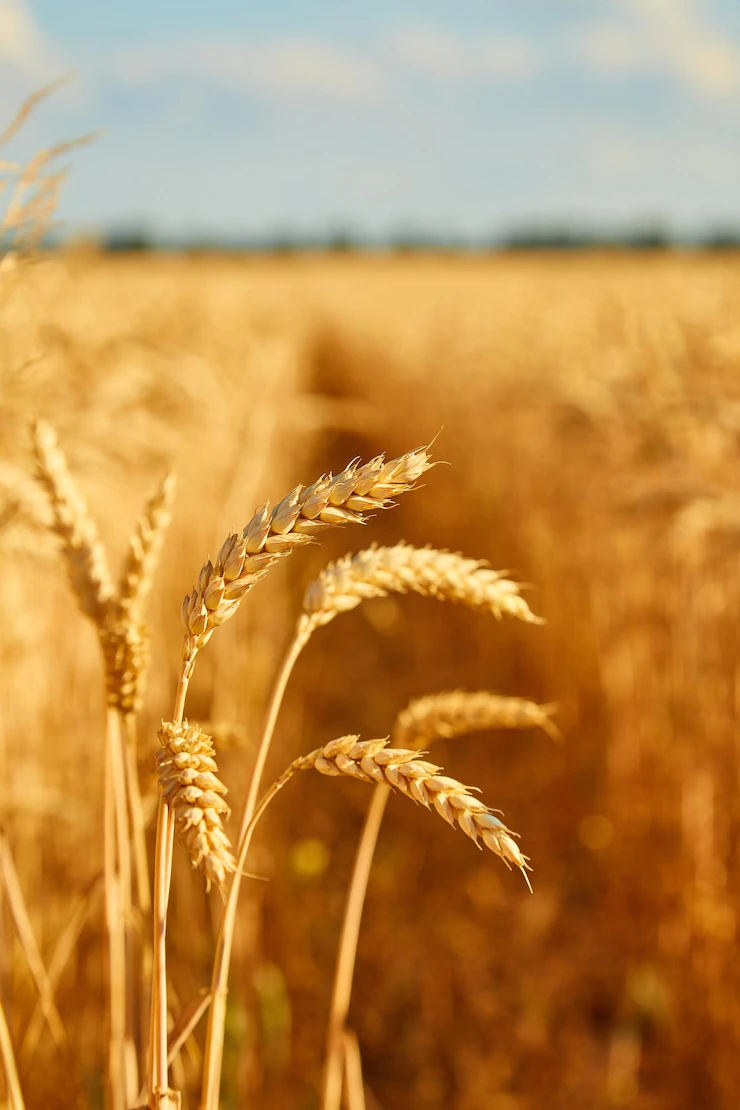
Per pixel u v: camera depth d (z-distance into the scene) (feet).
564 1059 12.98
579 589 18.65
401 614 28.32
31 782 10.39
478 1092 12.46
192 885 11.10
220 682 13.78
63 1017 9.78
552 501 21.97
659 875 13.85
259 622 17.98
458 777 19.54
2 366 8.23
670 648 14.08
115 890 5.80
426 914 15.79
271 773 14.76
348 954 6.61
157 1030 3.99
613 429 16.56
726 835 12.25
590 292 40.88
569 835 17.67
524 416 25.41
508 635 23.79
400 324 61.36
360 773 3.57
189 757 3.39
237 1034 10.41
